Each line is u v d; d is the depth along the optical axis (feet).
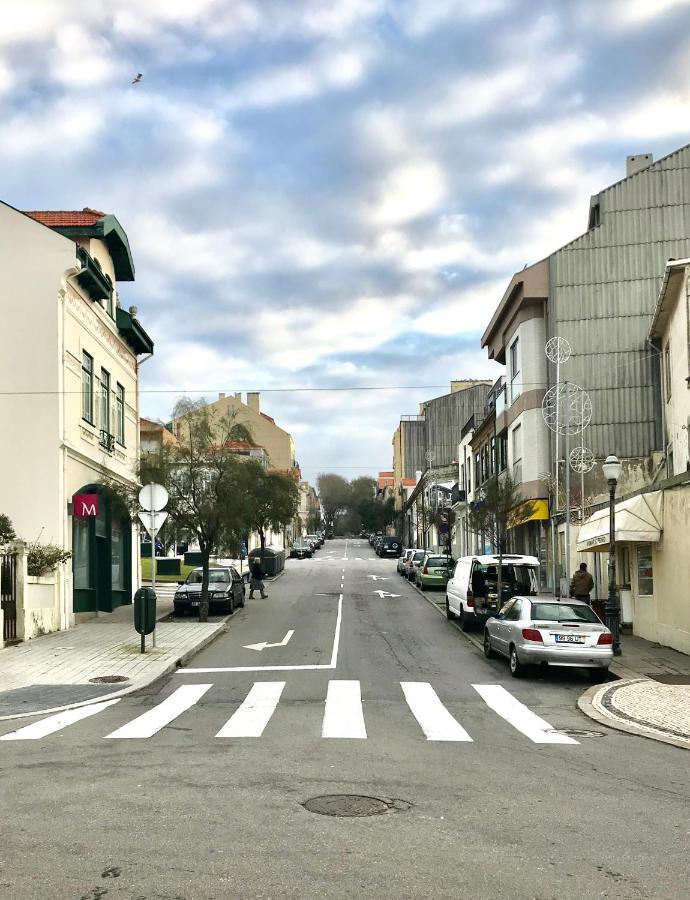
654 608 67.41
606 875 18.43
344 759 30.12
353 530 448.24
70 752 31.22
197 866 18.44
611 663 56.39
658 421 96.53
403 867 18.60
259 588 115.44
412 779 27.27
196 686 49.42
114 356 94.17
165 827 21.24
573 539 89.66
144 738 34.01
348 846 19.94
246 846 19.80
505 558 80.53
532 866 18.89
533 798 25.13
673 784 27.63
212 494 87.10
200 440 86.89
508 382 113.80
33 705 42.63
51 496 73.82
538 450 101.09
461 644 72.23
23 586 66.08
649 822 22.70
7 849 19.58
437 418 243.81
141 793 24.76
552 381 98.43
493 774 28.43
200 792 24.91
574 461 95.40
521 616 54.90
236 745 32.48
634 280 98.99
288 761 29.58
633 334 98.17
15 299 75.00
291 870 18.25
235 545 87.86
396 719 39.40
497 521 86.53
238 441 90.48
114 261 95.35
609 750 33.53
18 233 75.66
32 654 60.13
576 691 49.39
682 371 75.51
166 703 43.47
